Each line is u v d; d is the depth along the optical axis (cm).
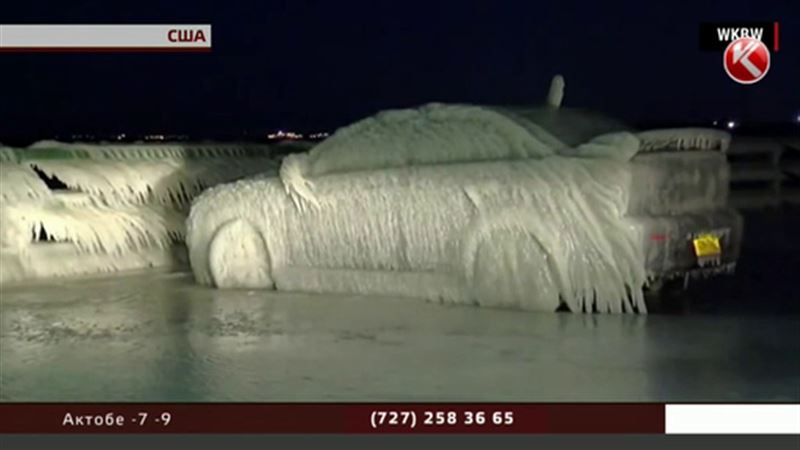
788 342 478
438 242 591
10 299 639
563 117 623
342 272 629
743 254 738
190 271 762
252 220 664
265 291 656
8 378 433
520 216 559
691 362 443
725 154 611
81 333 530
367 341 496
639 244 542
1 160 759
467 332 510
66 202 765
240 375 435
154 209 812
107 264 766
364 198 616
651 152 575
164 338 514
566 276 552
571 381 414
